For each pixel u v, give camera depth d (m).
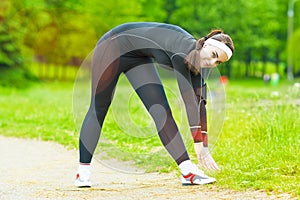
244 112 10.54
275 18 58.16
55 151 9.48
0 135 11.42
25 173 7.67
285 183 5.96
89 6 42.50
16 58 33.25
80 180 6.56
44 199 6.05
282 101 11.09
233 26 53.12
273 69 69.56
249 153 7.65
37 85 33.25
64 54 41.09
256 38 54.38
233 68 57.59
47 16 39.25
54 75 41.84
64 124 12.17
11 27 33.81
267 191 5.84
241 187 6.06
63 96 22.20
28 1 37.69
